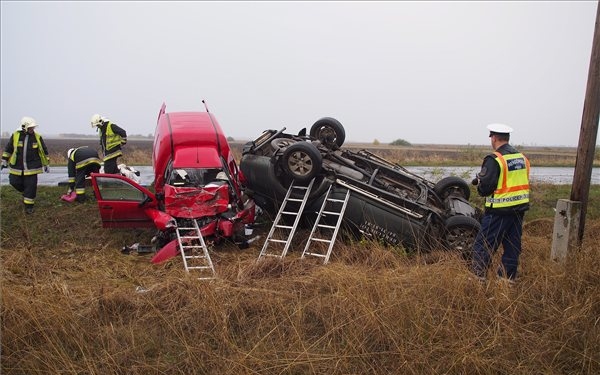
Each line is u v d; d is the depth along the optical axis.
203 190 7.94
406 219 7.54
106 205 8.09
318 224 8.16
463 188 8.87
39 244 8.08
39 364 4.21
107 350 4.43
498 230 5.75
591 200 11.16
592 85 6.07
